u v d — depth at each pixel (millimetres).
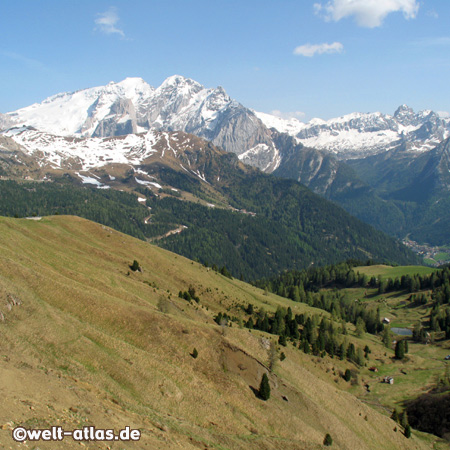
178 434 53812
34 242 130000
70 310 81812
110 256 157125
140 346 80125
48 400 44750
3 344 57375
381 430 97375
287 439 70250
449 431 110250
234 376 82375
